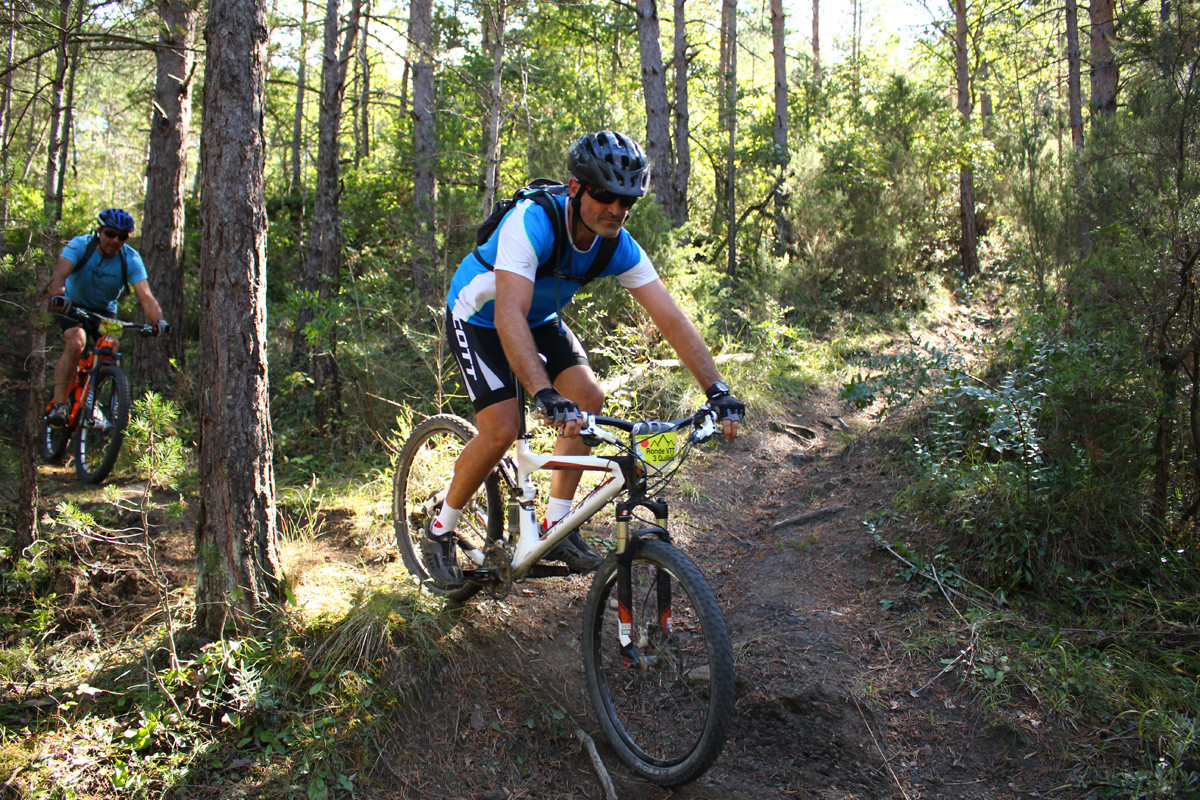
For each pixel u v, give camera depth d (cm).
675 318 268
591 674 276
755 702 293
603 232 249
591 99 1061
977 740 277
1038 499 354
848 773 269
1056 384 382
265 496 300
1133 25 447
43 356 343
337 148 726
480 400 279
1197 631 309
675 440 241
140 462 303
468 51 1264
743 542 438
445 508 315
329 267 723
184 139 724
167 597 301
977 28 1642
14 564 338
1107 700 283
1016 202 904
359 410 602
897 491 428
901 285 1120
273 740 253
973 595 344
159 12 705
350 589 327
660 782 247
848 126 1521
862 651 319
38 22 460
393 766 257
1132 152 441
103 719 254
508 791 261
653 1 1096
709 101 1792
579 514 264
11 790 222
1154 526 359
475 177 1170
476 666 300
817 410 685
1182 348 378
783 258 1102
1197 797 244
